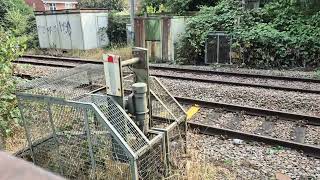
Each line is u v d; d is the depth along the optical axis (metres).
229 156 4.88
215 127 5.73
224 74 10.85
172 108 4.68
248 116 6.58
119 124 3.44
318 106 7.05
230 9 14.45
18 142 5.11
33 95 3.93
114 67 3.56
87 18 19.02
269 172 4.36
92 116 3.50
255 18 13.91
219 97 8.10
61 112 3.78
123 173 3.51
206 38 13.42
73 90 4.32
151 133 3.96
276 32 12.40
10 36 6.14
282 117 6.34
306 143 5.23
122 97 3.64
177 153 4.50
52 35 20.52
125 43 19.50
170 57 14.42
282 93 8.09
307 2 12.93
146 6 21.48
